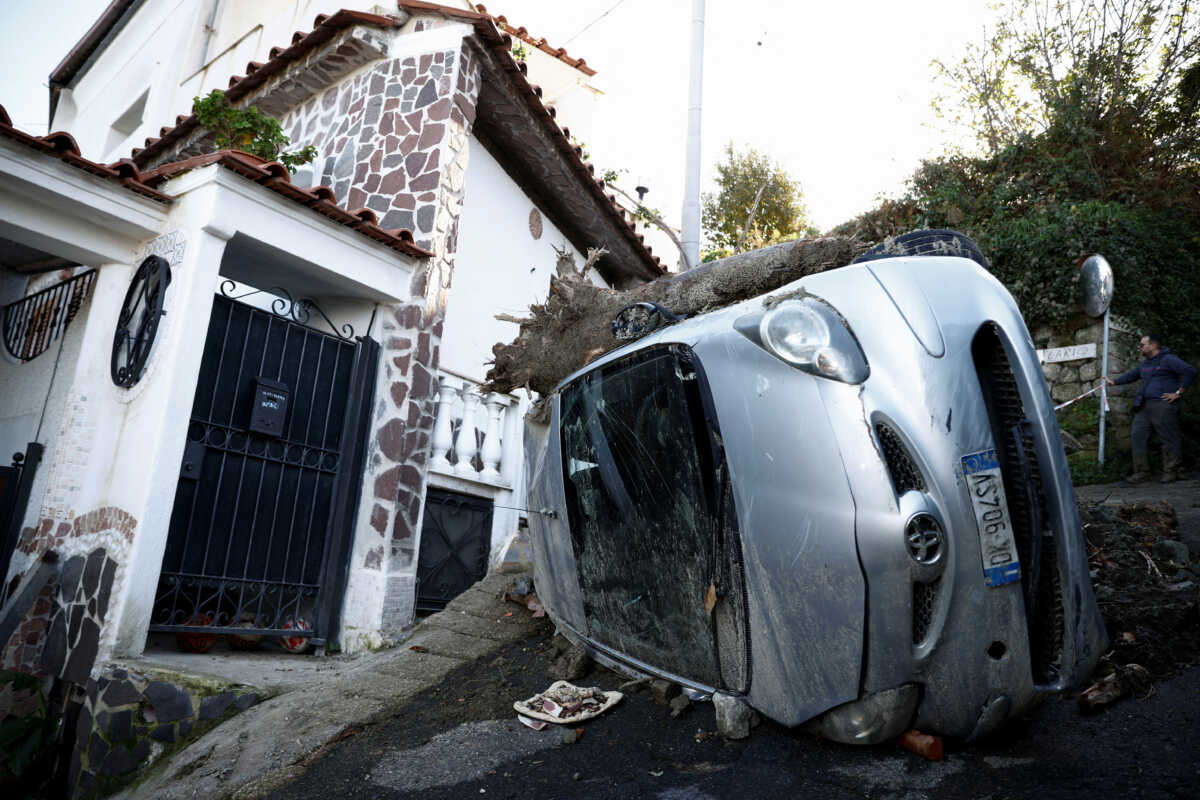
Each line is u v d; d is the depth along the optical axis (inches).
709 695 112.0
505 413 296.8
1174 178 473.7
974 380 93.4
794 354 97.3
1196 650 115.4
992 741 95.4
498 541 281.3
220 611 200.1
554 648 156.4
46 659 191.2
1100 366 364.8
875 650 88.7
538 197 377.7
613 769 103.8
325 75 309.0
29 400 268.5
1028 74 521.0
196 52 484.7
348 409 238.1
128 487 188.5
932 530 86.9
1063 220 399.9
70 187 194.9
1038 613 93.1
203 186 203.2
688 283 149.0
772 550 97.5
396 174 274.7
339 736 133.6
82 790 163.6
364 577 225.1
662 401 119.0
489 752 116.6
